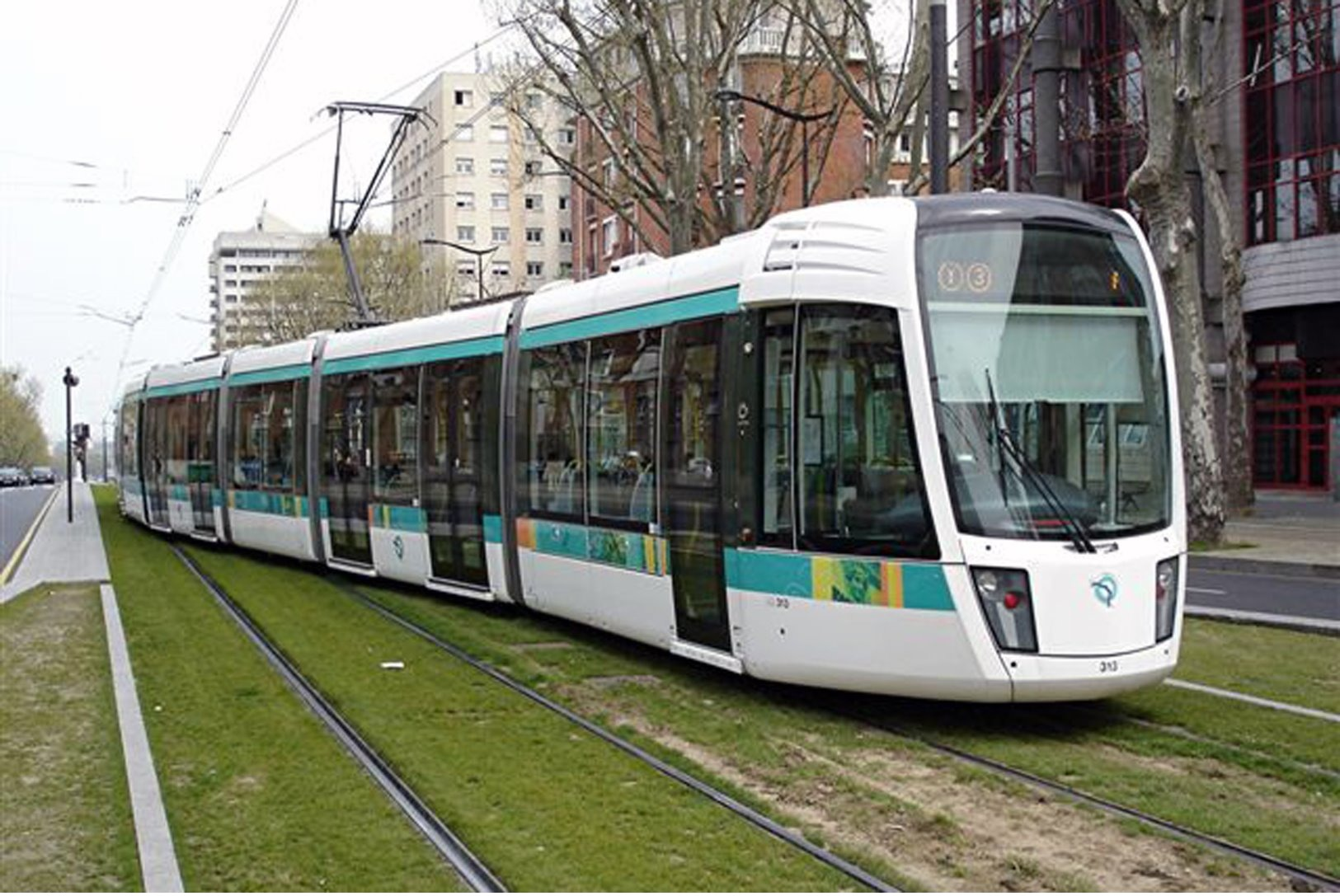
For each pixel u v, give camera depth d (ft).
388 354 54.39
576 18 86.02
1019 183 110.42
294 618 46.70
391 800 24.17
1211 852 20.88
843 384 30.09
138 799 23.91
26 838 22.33
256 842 21.75
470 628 43.96
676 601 35.19
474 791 24.43
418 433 51.52
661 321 36.14
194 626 45.42
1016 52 105.60
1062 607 27.91
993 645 27.91
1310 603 50.26
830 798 24.12
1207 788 24.56
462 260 288.71
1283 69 107.14
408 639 42.14
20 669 37.78
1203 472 69.46
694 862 20.42
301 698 33.24
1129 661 28.27
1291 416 119.55
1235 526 84.28
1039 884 19.57
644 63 79.71
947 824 22.40
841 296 30.19
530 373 43.93
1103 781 24.94
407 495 52.26
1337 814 22.94
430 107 306.96
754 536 31.76
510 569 45.42
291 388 63.57
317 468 60.80
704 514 33.73
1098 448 29.55
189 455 78.38
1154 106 66.80
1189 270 68.39
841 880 19.63
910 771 25.99
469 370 47.70
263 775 25.96
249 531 68.44
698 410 34.12
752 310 32.24
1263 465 122.31
